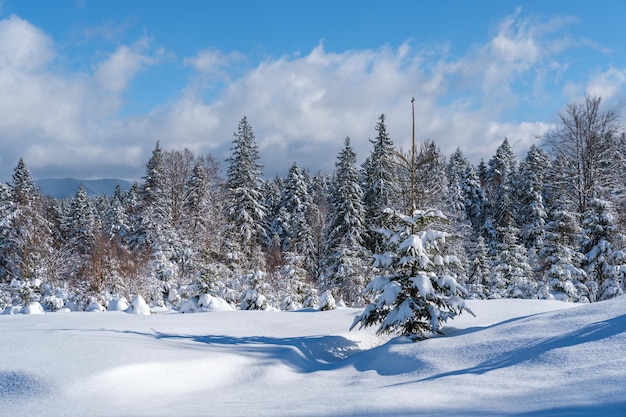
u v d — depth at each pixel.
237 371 6.63
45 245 31.55
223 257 29.20
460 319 11.13
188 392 5.66
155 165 45.59
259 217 39.53
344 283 29.45
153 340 7.94
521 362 5.49
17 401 4.85
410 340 8.16
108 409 4.69
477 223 45.81
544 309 12.46
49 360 6.08
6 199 37.53
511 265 27.62
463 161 53.03
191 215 40.22
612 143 21.47
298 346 8.55
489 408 3.73
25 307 14.80
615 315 6.57
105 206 67.38
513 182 44.69
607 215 18.84
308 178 64.81
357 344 9.74
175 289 25.00
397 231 9.55
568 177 23.34
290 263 24.61
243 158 39.50
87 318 10.79
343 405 4.21
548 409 3.46
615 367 4.41
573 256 22.47
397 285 8.58
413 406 4.00
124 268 27.73
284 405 4.54
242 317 11.43
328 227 34.91
